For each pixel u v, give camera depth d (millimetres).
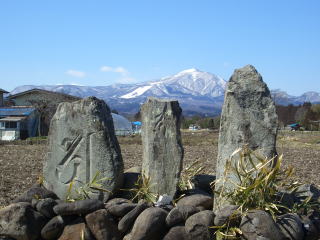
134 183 3424
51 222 2863
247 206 2758
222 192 2936
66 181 3443
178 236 2691
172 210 2760
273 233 2570
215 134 21031
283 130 25484
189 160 8703
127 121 22438
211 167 7281
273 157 2924
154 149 3449
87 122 3344
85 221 2857
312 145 14781
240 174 2951
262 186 2781
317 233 2807
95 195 3271
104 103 3443
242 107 3182
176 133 3408
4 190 4816
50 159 3551
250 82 3213
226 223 2662
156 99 3508
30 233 2832
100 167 3297
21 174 6242
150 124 3488
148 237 2688
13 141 15070
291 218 2705
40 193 3260
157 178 3414
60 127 3488
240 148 3004
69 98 19984
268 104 3170
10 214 2857
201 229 2666
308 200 2969
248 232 2594
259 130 3139
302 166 7871
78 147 3396
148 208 2826
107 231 2799
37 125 19250
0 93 21453
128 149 11680
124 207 2857
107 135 3312
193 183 3697
